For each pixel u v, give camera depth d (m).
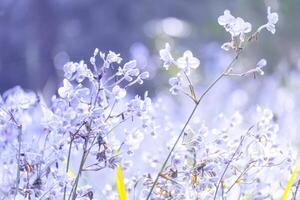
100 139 2.96
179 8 25.72
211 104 7.57
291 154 3.26
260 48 16.19
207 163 3.10
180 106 7.23
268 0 11.45
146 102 2.99
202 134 3.09
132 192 3.37
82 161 2.97
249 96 10.04
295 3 15.79
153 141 3.89
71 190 2.99
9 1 37.22
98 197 3.59
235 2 18.66
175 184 3.08
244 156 3.18
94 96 2.96
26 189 3.05
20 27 37.75
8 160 3.15
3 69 37.72
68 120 2.93
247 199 3.30
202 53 18.55
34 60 32.97
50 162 3.05
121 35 36.09
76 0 37.12
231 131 3.39
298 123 6.57
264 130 3.18
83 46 36.97
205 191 3.13
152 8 29.31
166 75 14.16
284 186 3.54
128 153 3.07
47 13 34.06
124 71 2.98
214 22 20.61
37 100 3.21
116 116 2.98
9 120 3.11
